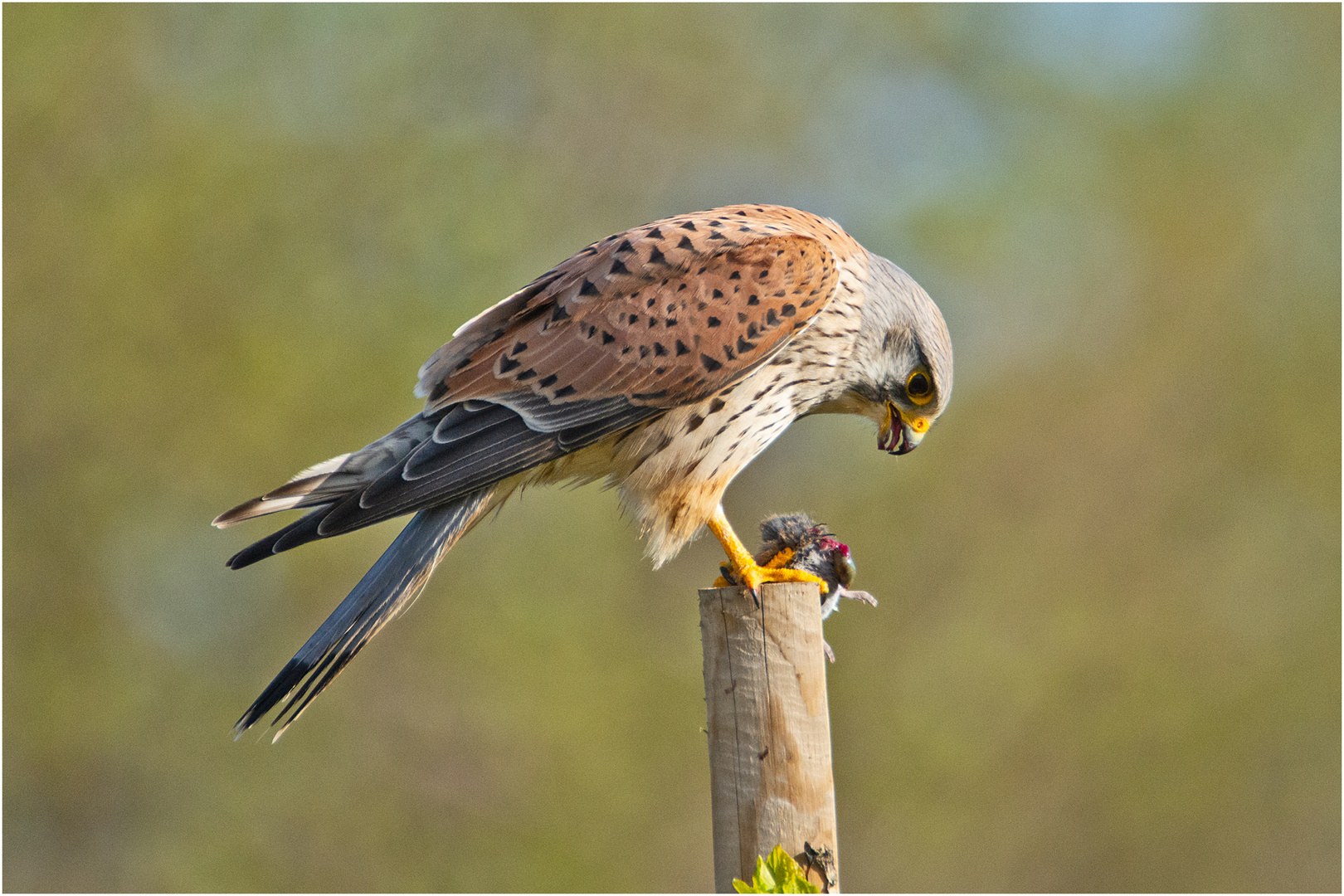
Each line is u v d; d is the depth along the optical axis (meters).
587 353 5.75
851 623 16.30
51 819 14.02
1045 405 17.61
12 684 14.04
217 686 14.37
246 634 14.48
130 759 14.14
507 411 5.70
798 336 6.00
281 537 5.35
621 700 14.52
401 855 14.05
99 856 13.98
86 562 14.26
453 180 15.14
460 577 14.66
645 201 17.48
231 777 14.20
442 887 13.91
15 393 13.91
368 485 5.51
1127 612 16.92
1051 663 16.30
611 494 14.99
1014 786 15.90
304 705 5.23
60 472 14.08
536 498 14.88
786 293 5.85
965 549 16.78
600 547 15.05
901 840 15.45
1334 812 16.73
